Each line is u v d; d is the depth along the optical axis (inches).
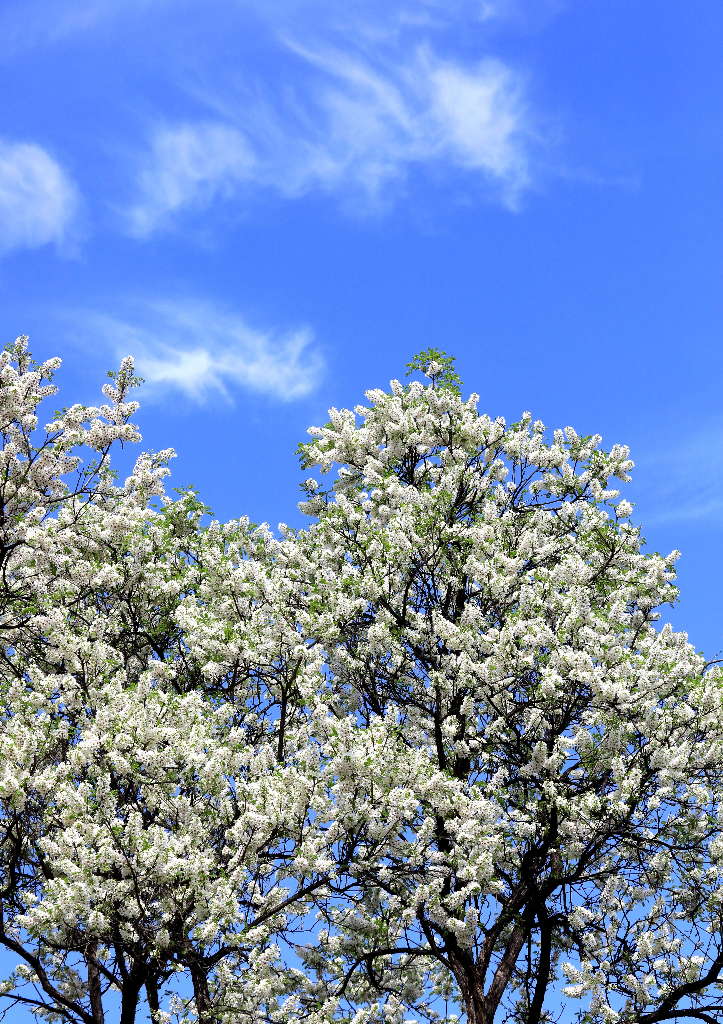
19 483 470.0
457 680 471.8
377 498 532.7
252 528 581.9
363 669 478.9
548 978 461.4
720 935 430.0
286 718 455.2
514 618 472.1
